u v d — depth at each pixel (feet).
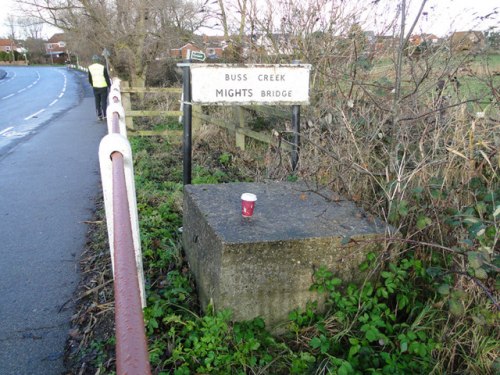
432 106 11.91
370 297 8.96
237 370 7.63
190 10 44.37
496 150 9.01
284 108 21.06
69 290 10.88
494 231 7.97
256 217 9.65
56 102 64.80
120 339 3.36
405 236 9.68
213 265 8.66
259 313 8.59
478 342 7.84
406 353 8.07
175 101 37.52
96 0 54.85
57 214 16.29
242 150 24.12
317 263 8.67
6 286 11.10
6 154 27.76
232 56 24.70
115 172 6.81
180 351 7.80
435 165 10.45
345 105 14.08
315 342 7.93
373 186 11.78
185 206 11.73
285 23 20.63
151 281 10.72
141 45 55.21
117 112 12.72
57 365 8.29
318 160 13.92
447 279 8.40
